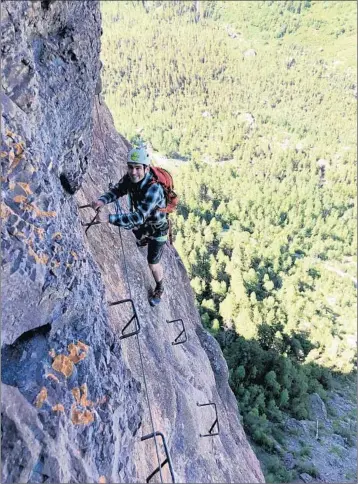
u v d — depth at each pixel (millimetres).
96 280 4684
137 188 4938
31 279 3447
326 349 69250
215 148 188500
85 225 5605
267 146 194750
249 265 93375
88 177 7906
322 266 117438
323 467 42219
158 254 6027
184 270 13234
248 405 48000
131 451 4172
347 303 96750
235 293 73188
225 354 56156
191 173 157625
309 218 141750
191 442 6188
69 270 3926
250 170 174500
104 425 3652
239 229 121375
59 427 3213
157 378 6109
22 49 3965
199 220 117875
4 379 3264
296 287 93812
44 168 3986
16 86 3910
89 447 3434
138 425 4473
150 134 197000
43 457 2984
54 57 4703
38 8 4258
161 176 4980
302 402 51062
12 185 3580
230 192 145875
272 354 55094
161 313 7941
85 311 4121
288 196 151125
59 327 3818
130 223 4844
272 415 47938
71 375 3607
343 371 65188
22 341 3541
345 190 165875
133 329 6227
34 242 3584
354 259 127188
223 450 7383
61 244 3914
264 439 42250
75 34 4895
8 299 3303
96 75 5750
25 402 3127
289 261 106250
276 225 132875
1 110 3625
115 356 4359
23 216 3568
